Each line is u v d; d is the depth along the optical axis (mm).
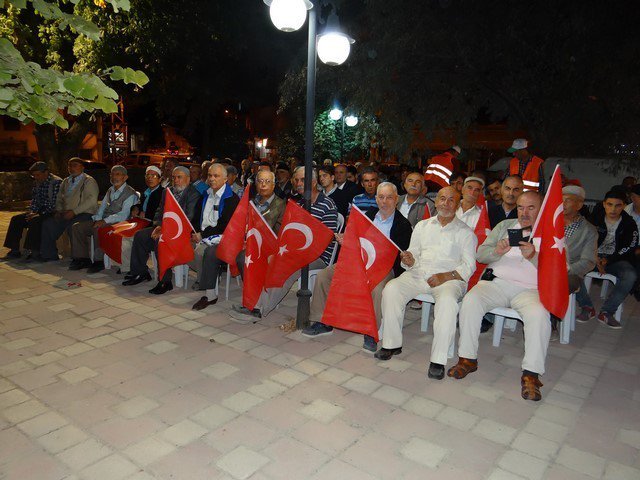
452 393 4176
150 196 7875
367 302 4750
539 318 4176
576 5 8820
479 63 10297
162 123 39562
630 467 3230
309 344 5152
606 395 4203
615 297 5867
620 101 9016
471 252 4891
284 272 5480
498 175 9469
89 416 3684
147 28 14688
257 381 4305
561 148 10312
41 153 18562
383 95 10680
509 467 3207
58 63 15367
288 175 8547
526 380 4145
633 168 9562
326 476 3080
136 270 7129
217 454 3266
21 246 8609
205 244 6449
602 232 6320
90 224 7863
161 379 4297
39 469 3078
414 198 6496
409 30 9828
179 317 5852
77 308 6090
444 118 11055
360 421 3703
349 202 7977
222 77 22312
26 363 4551
